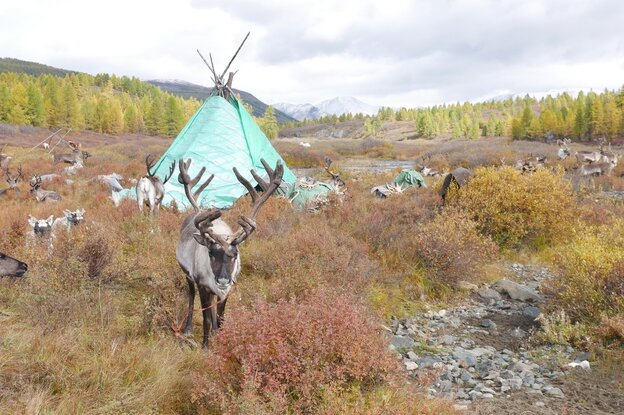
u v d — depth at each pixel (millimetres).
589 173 24188
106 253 7207
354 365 4492
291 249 8047
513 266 10312
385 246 9734
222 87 18500
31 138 68875
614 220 11586
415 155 58188
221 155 16391
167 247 8531
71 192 18500
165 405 4316
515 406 4746
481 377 5504
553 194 11688
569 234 11328
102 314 5641
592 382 5246
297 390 4246
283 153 44094
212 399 4227
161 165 16578
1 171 24844
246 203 13430
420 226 10156
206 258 5199
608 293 6844
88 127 109250
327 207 12766
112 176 21109
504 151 38906
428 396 4695
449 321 7328
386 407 4094
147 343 5316
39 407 3822
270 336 4367
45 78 170250
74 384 4301
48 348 4699
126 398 4207
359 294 7098
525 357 6039
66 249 7059
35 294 5945
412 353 6039
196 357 5016
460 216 10500
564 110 123750
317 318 4648
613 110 90125
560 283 7539
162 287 6707
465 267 8742
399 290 8164
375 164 44875
